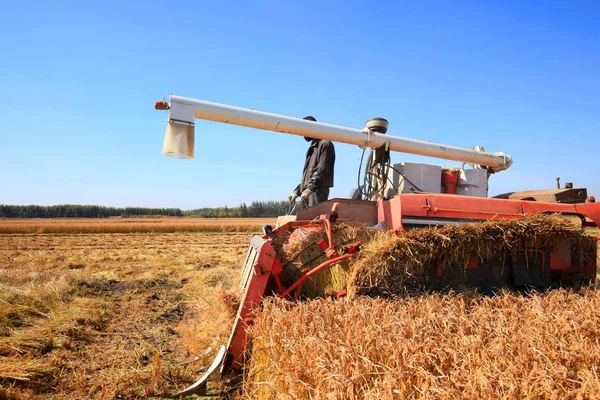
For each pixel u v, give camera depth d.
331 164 6.24
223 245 20.25
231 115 5.36
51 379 4.28
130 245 20.12
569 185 6.52
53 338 5.41
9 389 3.93
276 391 2.80
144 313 6.89
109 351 5.05
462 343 2.90
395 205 4.93
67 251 16.89
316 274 4.59
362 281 4.27
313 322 3.38
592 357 2.62
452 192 6.43
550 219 4.64
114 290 8.84
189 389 3.81
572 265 4.94
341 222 4.93
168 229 33.16
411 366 2.53
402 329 3.10
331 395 2.30
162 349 5.16
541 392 2.30
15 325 5.99
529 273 4.73
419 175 6.07
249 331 3.84
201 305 7.00
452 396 2.22
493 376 2.41
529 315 3.56
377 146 6.06
